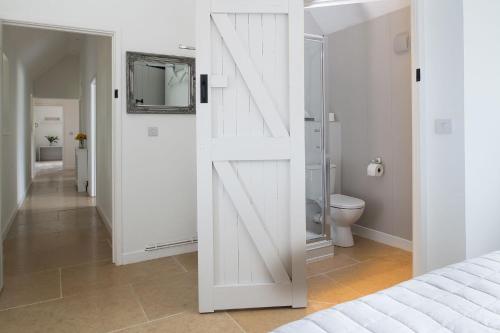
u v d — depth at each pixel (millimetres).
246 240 2287
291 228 2273
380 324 902
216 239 2268
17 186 5477
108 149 4242
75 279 2791
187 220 3445
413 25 2309
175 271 2959
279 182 2289
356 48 3840
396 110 3443
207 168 2207
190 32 3352
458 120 2113
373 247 3543
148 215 3242
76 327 2080
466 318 917
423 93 2268
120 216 3111
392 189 3543
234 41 2193
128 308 2311
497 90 2256
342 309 997
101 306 2338
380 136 3631
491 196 2230
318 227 3422
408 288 1122
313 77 3361
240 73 2227
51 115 15266
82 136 7441
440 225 2234
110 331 2037
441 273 1229
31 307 2322
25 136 6770
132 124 3137
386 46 3506
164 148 3299
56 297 2471
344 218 3473
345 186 4098
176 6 3279
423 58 2264
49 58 7879
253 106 2254
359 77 3826
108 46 4059
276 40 2240
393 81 3455
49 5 2764
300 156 2260
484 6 2174
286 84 2262
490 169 2221
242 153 2225
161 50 3223
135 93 3109
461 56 2080
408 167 3365
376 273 2881
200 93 2182
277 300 2287
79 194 6945
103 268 3031
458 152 2121
